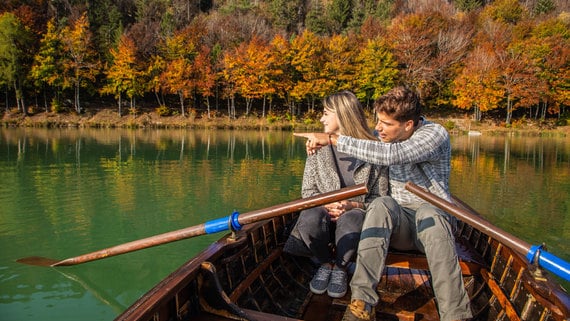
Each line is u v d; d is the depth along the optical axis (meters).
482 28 44.25
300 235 2.54
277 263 2.86
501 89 34.28
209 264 1.96
